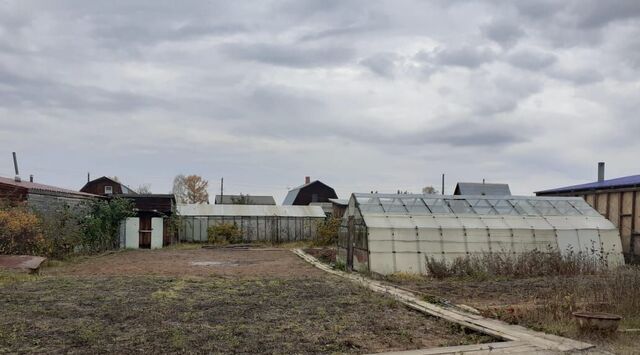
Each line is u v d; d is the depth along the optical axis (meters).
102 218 26.19
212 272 16.20
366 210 18.97
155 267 17.95
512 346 6.68
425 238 18.09
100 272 15.84
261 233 37.31
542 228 19.31
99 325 7.48
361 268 18.09
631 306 8.84
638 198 20.78
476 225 18.98
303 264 20.52
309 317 8.38
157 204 32.66
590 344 6.79
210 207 38.28
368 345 6.77
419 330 7.75
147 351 6.21
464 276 15.44
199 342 6.65
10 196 19.61
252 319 8.14
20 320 7.74
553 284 11.80
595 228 19.77
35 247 18.00
